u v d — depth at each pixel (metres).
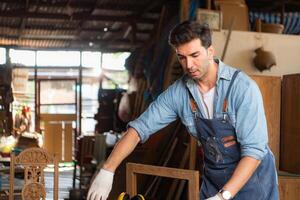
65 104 9.80
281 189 3.17
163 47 6.19
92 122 10.16
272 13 6.50
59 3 6.79
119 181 4.65
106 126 8.20
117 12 7.34
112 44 9.37
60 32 8.43
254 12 6.64
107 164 1.98
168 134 4.59
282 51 4.82
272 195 2.00
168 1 6.56
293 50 4.84
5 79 7.59
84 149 6.50
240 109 1.83
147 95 6.46
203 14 4.69
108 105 8.26
